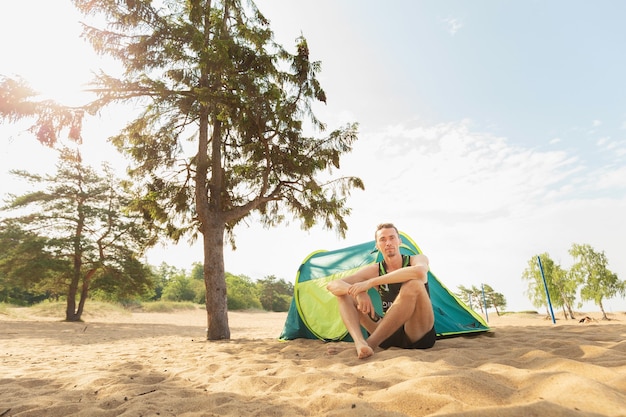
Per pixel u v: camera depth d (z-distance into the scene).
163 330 15.16
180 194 10.26
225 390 2.88
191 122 10.30
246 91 9.05
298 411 2.16
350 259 6.79
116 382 3.40
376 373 2.82
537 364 2.62
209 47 8.75
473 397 1.98
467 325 5.89
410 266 3.93
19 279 21.05
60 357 6.02
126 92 8.67
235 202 10.71
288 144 10.13
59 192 21.83
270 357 4.75
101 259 21.58
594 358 2.77
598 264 19.73
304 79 9.73
